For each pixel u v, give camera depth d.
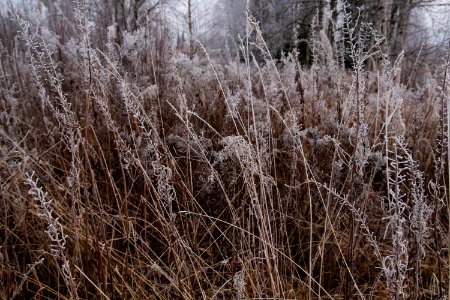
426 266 1.82
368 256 1.89
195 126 2.45
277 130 2.47
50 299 1.62
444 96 1.45
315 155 2.22
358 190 1.78
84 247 1.72
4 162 1.92
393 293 1.21
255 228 1.96
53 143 2.30
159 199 1.58
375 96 2.95
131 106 1.63
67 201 2.05
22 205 1.87
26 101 3.06
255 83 3.23
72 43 3.13
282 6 9.77
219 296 1.79
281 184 2.21
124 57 3.13
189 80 2.86
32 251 1.75
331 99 2.90
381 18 7.30
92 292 1.65
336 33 2.53
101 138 2.40
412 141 2.57
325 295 1.82
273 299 1.46
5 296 1.51
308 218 2.12
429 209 1.48
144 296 1.69
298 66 2.64
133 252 1.98
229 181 2.05
